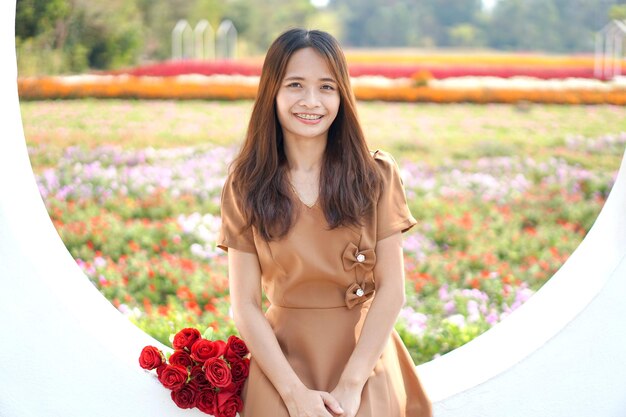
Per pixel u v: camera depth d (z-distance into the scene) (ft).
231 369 7.68
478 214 23.58
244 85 42.22
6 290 7.75
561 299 8.30
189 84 41.60
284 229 7.23
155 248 19.65
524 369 7.88
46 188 24.52
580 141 32.99
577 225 23.44
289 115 7.22
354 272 7.37
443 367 8.29
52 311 7.77
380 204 7.42
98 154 29.48
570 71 44.04
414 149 34.27
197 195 24.53
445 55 51.34
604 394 7.91
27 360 7.77
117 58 44.91
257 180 7.36
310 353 7.32
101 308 8.45
